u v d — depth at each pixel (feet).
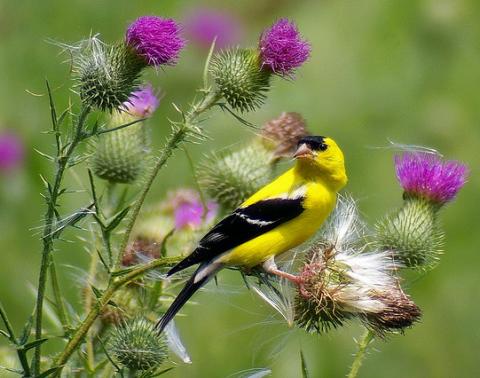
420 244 28.45
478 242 49.44
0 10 50.31
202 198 27.94
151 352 24.61
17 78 48.85
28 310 41.65
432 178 29.73
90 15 52.70
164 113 48.55
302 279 26.11
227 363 39.50
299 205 28.30
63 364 23.22
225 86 27.35
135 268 24.53
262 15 55.77
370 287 25.67
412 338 45.96
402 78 54.60
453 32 56.44
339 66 53.98
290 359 40.50
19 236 43.06
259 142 33.14
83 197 38.73
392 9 56.34
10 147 43.57
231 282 38.70
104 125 23.08
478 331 46.75
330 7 55.88
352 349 42.50
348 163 51.11
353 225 27.63
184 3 54.39
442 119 52.54
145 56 25.49
